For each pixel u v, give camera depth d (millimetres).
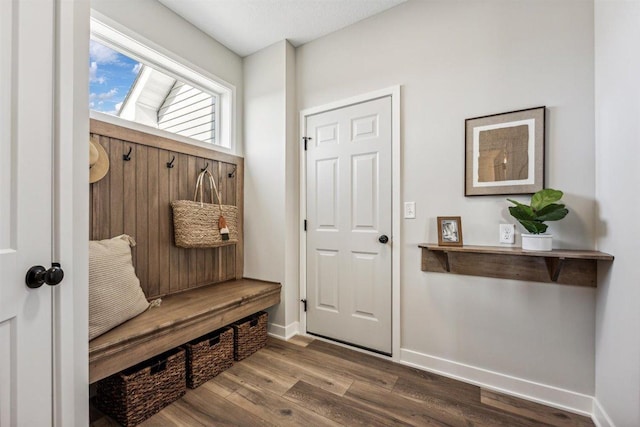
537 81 1609
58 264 910
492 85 1732
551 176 1563
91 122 1643
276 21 2213
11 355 790
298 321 2547
